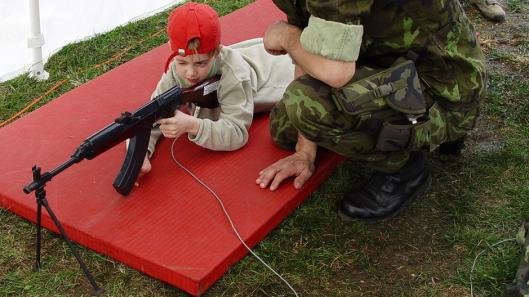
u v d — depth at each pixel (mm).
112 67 3697
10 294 2365
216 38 2600
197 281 2297
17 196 2623
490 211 2750
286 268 2480
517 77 3619
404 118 2391
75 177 2721
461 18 2473
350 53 2100
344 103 2311
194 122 2670
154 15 4195
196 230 2492
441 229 2668
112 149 2871
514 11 4301
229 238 2463
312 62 2201
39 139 2932
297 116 2396
